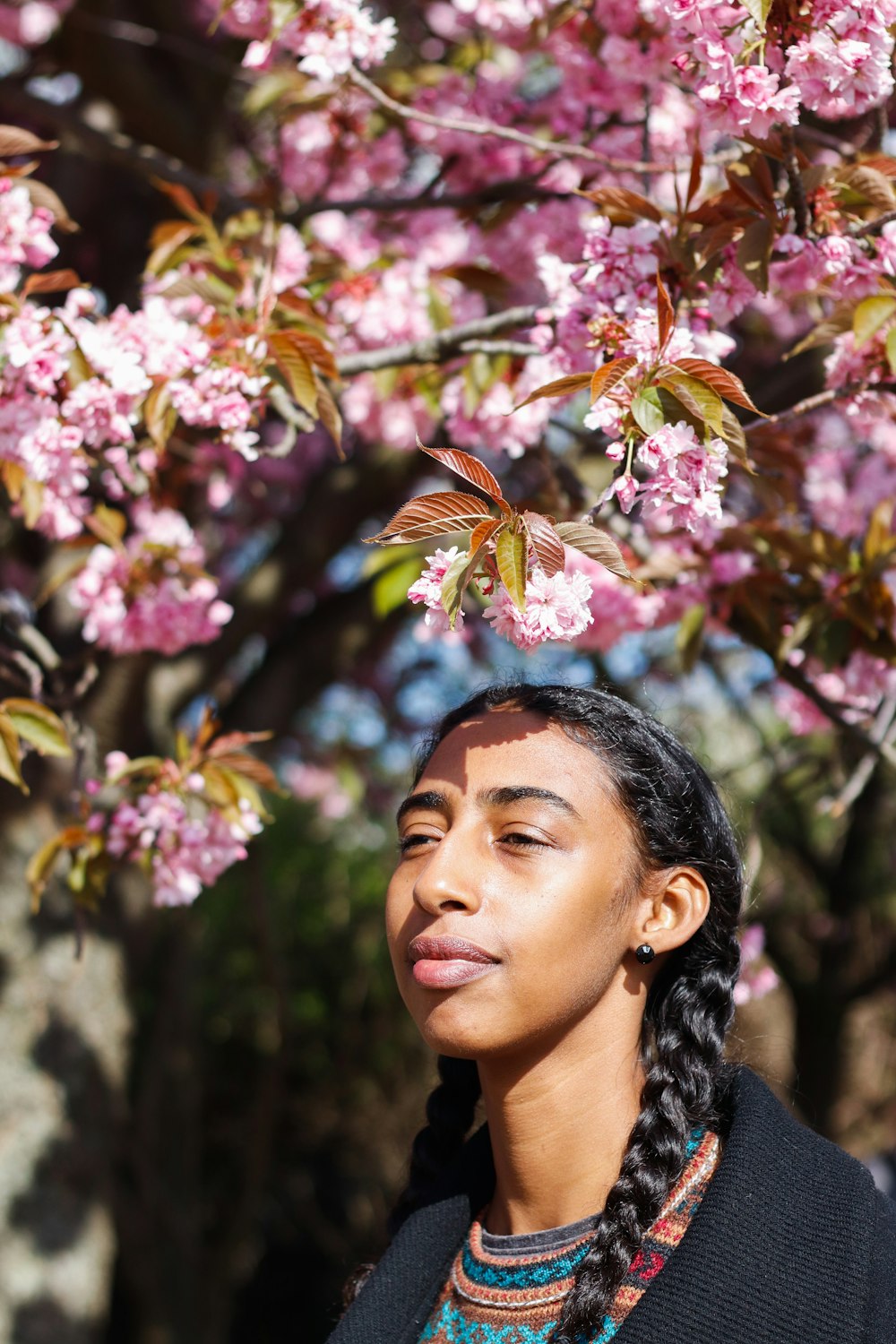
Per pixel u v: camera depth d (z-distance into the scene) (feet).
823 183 6.28
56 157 16.19
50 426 6.87
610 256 6.31
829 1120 21.80
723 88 5.70
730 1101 4.39
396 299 9.47
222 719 15.61
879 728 8.20
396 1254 4.81
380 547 10.59
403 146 11.49
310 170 11.66
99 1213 14.48
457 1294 4.42
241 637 14.75
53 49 13.94
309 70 7.40
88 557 8.40
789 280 6.89
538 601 4.22
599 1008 4.25
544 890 4.06
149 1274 18.24
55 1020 14.29
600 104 9.37
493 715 4.46
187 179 10.18
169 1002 19.06
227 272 8.64
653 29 7.84
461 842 4.17
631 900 4.25
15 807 14.16
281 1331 22.71
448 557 4.29
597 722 4.41
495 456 13.48
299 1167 23.29
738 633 8.47
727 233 6.19
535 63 12.32
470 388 8.29
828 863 24.21
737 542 8.05
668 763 4.50
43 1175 14.10
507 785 4.18
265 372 7.47
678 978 4.49
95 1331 14.34
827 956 22.29
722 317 6.44
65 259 16.48
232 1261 18.83
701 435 4.99
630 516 8.72
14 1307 13.78
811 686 8.19
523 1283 4.18
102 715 13.61
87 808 7.81
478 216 10.30
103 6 13.48
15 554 16.30
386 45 7.52
